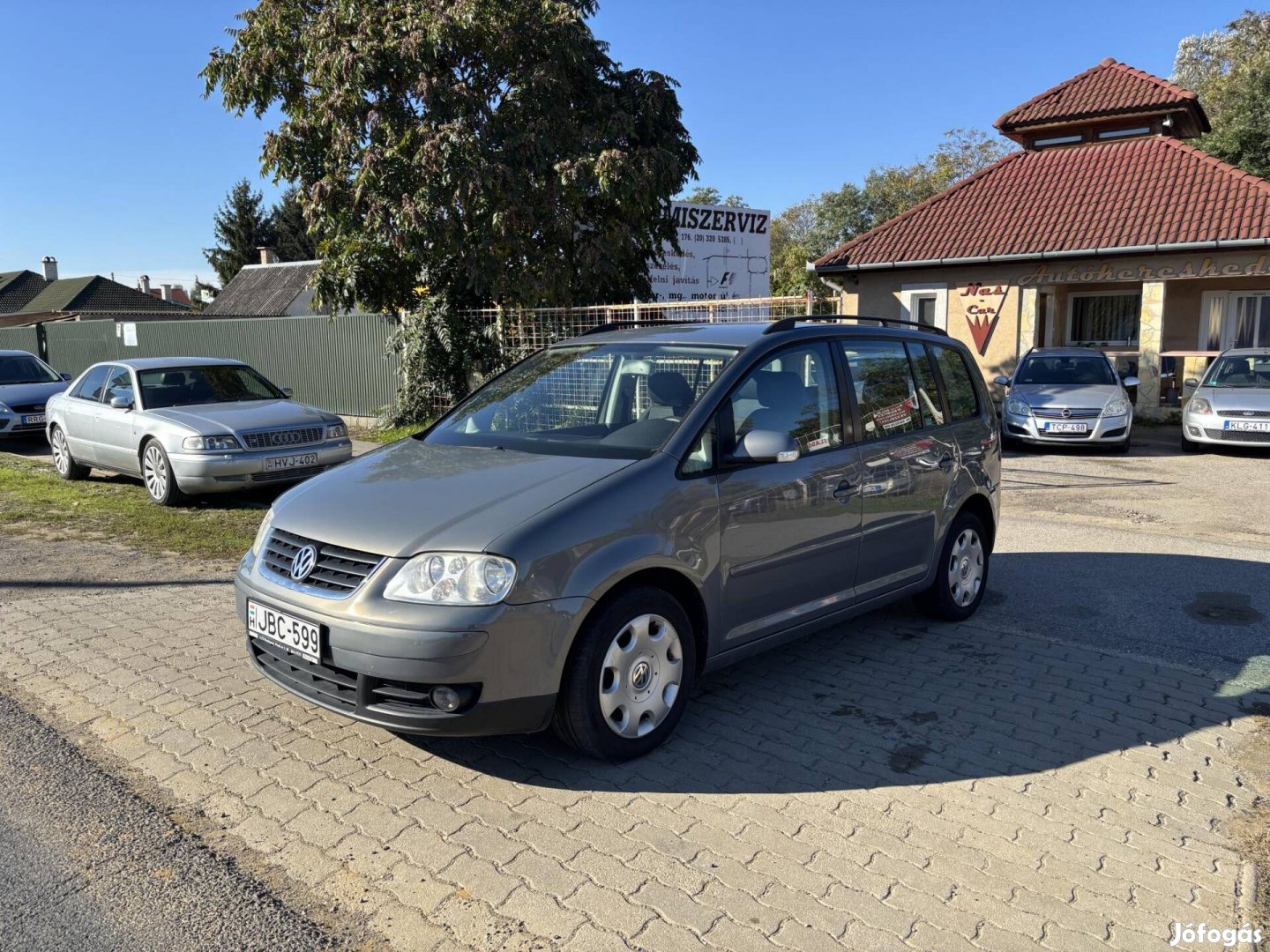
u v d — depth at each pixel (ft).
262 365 63.93
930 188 133.90
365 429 52.70
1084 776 12.03
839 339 15.97
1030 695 14.67
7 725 13.53
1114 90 63.87
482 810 11.14
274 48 43.65
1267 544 24.80
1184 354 52.80
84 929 9.05
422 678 10.77
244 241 180.45
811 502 14.30
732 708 14.14
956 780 11.89
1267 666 15.97
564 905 9.33
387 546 11.32
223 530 26.71
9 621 18.26
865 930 8.96
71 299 160.66
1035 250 54.70
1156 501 30.91
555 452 13.58
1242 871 9.96
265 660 12.77
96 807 11.28
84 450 34.78
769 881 9.73
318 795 11.51
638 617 11.99
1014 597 20.15
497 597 10.84
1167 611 19.04
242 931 9.02
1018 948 8.73
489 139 42.11
